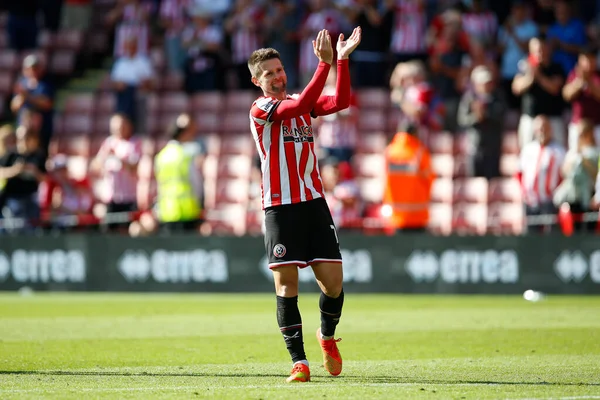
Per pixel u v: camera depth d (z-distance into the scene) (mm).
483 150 59125
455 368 24047
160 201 53188
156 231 56312
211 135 68438
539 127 49969
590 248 48562
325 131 59312
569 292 48875
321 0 63656
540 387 20578
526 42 63375
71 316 39750
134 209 56312
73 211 56969
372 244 50812
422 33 65188
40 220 54688
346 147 59281
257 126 21594
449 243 50031
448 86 63781
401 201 50531
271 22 67188
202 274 52031
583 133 49062
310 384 21094
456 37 63719
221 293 51812
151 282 52500
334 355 22281
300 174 21531
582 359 25844
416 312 40875
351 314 40062
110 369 24078
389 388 20406
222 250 51906
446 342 30141
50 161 63500
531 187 50250
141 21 67875
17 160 54969
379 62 66500
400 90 60906
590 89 56125
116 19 72250
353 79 67125
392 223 50812
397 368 24125
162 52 74562
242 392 19859
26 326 35656
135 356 26844
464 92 63188
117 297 50438
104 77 77875
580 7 69438
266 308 43500
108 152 56156
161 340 31016
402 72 60688
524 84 56906
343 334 32594
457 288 49969
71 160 69000
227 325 35969
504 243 49500
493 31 65562
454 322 36469
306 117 21859
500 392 19828
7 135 55344
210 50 68375
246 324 36344
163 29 76438
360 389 20250
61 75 77688
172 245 52250
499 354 27078
